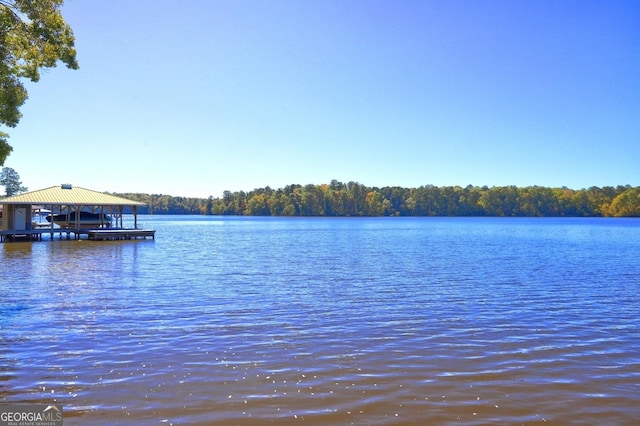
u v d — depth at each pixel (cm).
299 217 18100
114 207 5406
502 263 2648
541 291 1688
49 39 1232
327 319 1236
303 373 830
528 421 653
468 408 692
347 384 780
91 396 725
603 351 964
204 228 8181
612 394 744
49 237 4759
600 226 9188
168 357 909
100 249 3534
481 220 14012
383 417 663
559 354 942
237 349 965
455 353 945
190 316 1260
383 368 857
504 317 1266
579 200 16538
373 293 1636
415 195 17688
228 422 647
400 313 1312
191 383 779
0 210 4662
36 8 1188
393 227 8656
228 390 752
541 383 787
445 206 17475
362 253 3316
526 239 5003
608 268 2400
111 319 1217
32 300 1472
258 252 3381
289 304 1434
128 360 890
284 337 1056
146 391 745
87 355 916
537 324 1190
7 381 781
